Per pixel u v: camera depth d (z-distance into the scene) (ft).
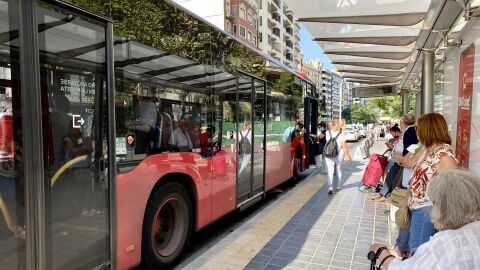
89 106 10.19
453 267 5.28
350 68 45.44
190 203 15.49
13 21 8.34
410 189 11.15
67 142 9.53
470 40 15.75
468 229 5.49
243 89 20.95
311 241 16.78
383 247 7.54
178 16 14.51
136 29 12.03
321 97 46.68
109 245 10.90
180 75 14.58
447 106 21.98
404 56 34.42
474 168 14.64
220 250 15.65
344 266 14.01
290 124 31.32
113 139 10.88
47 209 9.02
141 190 12.19
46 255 8.98
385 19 23.03
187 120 15.05
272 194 29.63
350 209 22.74
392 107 135.95
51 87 9.14
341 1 19.97
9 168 8.21
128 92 11.60
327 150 27.73
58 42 9.34
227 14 168.04
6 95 8.18
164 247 14.37
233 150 19.47
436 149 10.55
